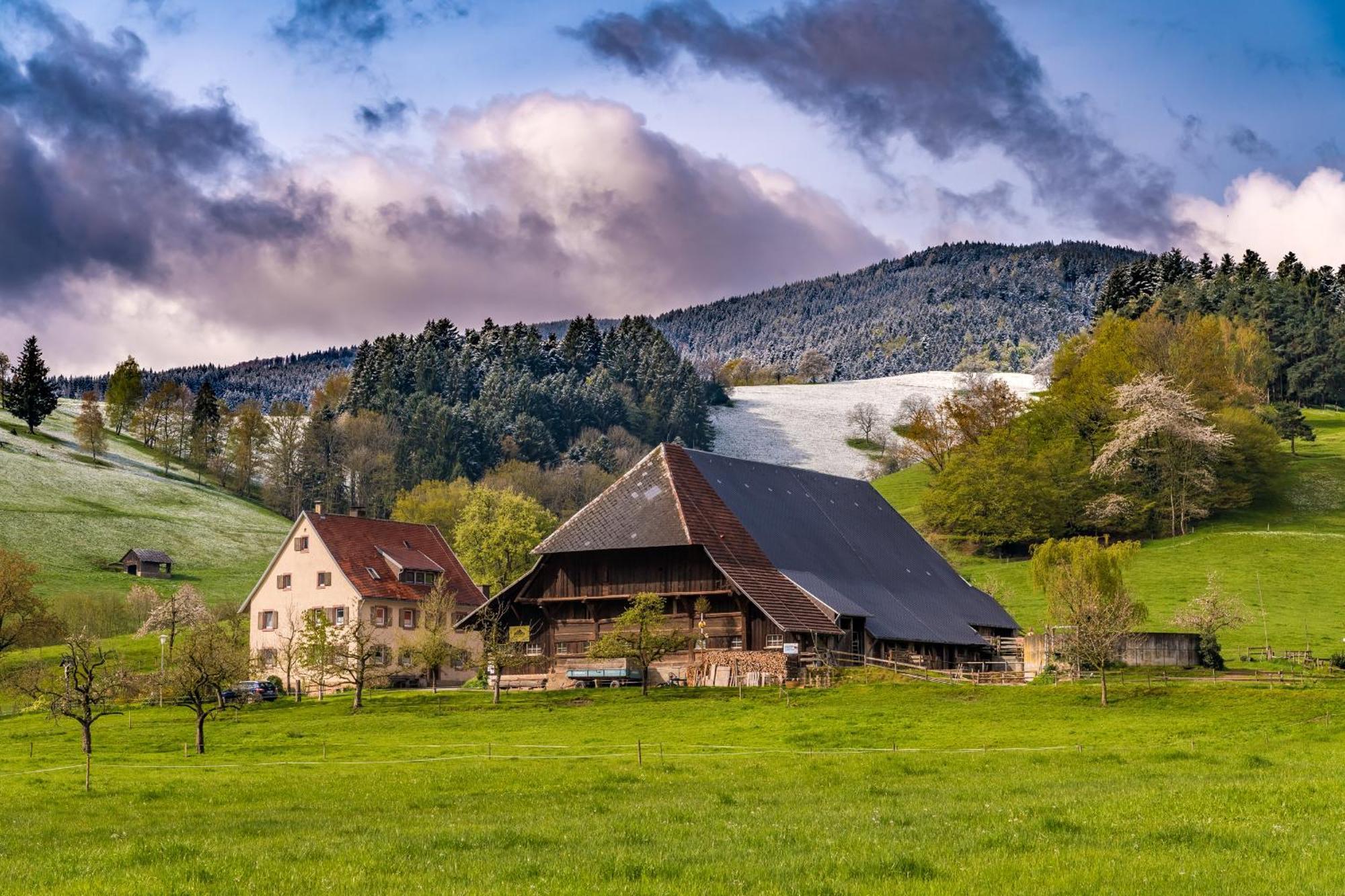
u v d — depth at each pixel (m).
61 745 64.38
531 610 88.69
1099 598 77.94
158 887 22.20
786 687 75.12
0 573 105.44
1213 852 23.69
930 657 90.25
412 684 101.06
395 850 25.95
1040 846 24.62
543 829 28.52
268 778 45.19
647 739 56.84
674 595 83.06
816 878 21.98
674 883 21.83
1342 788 31.64
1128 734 53.91
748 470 95.88
